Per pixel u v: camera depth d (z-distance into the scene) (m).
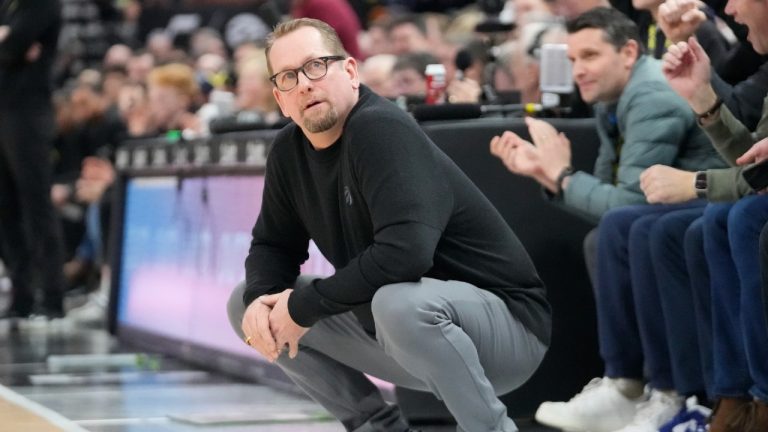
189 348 12.96
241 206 11.71
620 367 8.59
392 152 6.75
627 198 8.63
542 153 9.03
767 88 8.24
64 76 24.52
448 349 6.82
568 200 8.95
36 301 17.03
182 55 19.39
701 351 7.88
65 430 9.16
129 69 20.25
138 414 9.92
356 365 7.68
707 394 7.95
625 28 9.05
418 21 15.13
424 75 12.15
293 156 7.33
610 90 9.08
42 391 11.22
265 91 13.79
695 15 8.26
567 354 9.64
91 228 19.59
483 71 11.95
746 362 7.45
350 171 6.92
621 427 8.55
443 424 9.32
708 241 7.56
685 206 8.39
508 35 11.81
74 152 20.12
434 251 6.97
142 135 16.44
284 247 7.71
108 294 15.23
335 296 6.82
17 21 15.62
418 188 6.73
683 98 8.10
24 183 16.03
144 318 14.21
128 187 14.88
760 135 7.64
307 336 7.58
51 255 16.36
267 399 10.62
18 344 14.67
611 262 8.54
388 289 6.77
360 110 6.92
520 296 7.23
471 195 7.21
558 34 11.00
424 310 6.76
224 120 12.34
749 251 7.21
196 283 12.80
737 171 7.43
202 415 9.78
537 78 10.93
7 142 15.93
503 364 7.20
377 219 6.74
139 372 12.39
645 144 8.70
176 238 13.31
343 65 6.99
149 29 26.08
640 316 8.32
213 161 12.32
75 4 25.14
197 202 12.74
